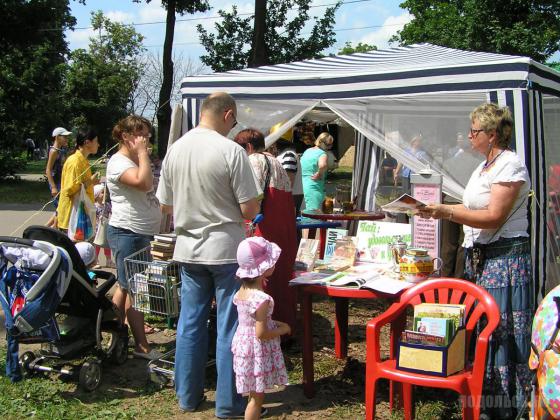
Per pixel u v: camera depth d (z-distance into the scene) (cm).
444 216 339
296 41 2272
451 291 369
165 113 1977
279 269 462
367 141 812
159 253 421
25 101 1994
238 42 2258
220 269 363
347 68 550
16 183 2070
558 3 1620
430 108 492
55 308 375
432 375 316
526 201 349
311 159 811
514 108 420
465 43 1703
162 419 370
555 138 509
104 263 780
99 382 414
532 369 276
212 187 358
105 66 4066
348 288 367
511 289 347
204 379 401
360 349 490
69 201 642
